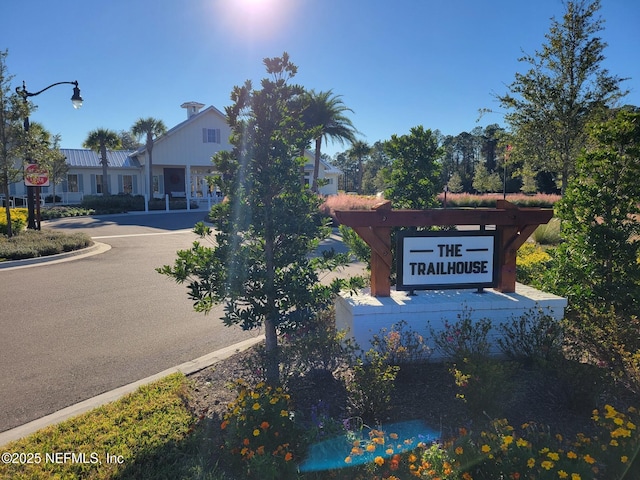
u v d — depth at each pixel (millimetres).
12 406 3941
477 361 3607
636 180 5348
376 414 3418
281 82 4113
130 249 13641
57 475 2799
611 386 3467
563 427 3209
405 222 4793
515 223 4918
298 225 3988
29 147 15305
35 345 5492
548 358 4047
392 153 6605
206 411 3639
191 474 2764
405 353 4172
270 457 2615
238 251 4031
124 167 35531
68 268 10625
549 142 12000
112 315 6793
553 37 11609
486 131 72688
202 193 39188
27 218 19953
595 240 5438
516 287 5398
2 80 14328
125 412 3592
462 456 2453
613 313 4715
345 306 4730
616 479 2410
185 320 6566
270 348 4258
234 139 4117
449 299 4730
